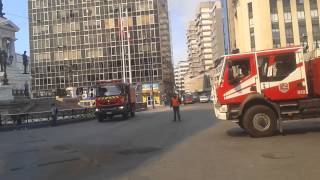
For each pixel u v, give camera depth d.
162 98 104.69
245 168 11.01
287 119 17.55
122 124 32.09
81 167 12.94
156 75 105.25
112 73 107.19
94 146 18.19
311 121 22.48
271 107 17.34
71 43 109.62
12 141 24.00
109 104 38.38
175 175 10.66
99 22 108.31
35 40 111.44
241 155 13.05
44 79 110.69
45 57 110.88
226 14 108.75
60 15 110.38
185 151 14.70
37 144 21.05
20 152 17.97
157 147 16.33
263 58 17.59
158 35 105.56
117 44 107.06
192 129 23.14
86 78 108.56
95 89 39.25
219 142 16.50
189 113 42.03
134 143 18.20
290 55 17.48
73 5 109.75
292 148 13.78
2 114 42.66
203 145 15.95
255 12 76.69
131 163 12.98
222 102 17.77
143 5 106.31
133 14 106.56
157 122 31.31
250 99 17.30
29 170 13.05
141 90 104.62
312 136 16.39
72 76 109.25
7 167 13.89
